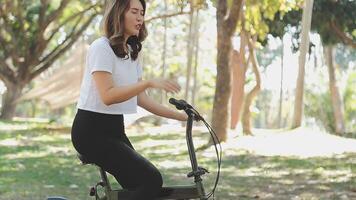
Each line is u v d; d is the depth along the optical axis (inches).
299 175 399.2
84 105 146.9
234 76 810.8
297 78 663.1
